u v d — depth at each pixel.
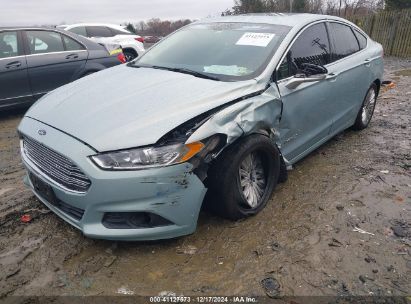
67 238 3.04
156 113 2.79
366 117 5.63
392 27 15.59
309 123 3.99
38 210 3.43
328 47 4.38
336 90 4.37
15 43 6.28
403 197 3.83
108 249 2.91
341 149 5.03
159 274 2.69
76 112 2.94
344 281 2.68
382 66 5.66
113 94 3.16
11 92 6.26
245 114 3.05
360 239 3.14
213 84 3.25
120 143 2.57
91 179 2.54
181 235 2.84
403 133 5.70
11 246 2.95
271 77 3.43
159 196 2.62
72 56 6.78
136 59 4.30
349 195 3.84
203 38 4.08
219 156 2.98
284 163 3.71
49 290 2.53
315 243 3.07
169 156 2.61
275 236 3.13
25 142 3.17
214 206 3.13
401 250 3.02
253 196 3.35
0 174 4.26
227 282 2.63
